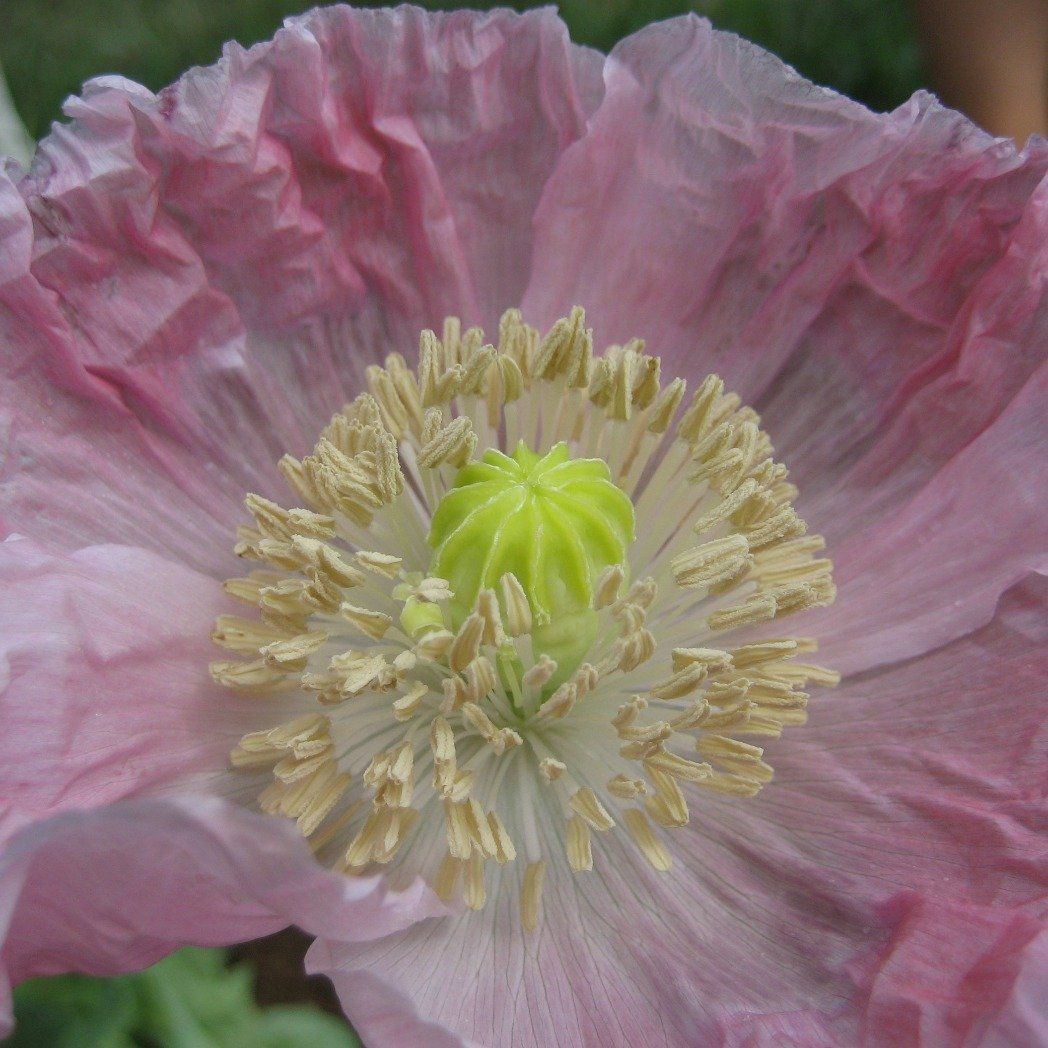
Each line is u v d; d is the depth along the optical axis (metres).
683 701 0.10
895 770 0.10
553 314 0.12
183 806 0.06
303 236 0.11
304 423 0.11
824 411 0.11
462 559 0.10
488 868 0.09
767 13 0.26
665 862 0.09
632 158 0.11
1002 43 0.17
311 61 0.10
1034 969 0.07
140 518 0.10
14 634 0.08
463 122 0.11
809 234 0.11
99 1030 0.11
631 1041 0.08
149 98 0.10
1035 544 0.10
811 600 0.10
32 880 0.07
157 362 0.10
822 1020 0.09
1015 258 0.10
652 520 0.11
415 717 0.10
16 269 0.09
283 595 0.09
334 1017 0.16
